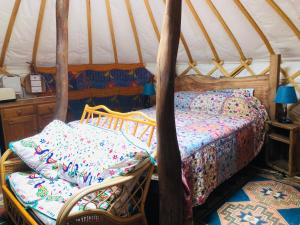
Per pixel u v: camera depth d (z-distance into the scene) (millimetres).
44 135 2055
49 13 2826
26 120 3184
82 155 1761
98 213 1406
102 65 4105
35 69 3533
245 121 2668
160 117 1520
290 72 2924
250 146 2699
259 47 2996
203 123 2604
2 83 3268
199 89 3836
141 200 1639
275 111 2965
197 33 3230
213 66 3691
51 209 1431
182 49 3713
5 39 2900
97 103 4172
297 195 2367
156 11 3016
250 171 2912
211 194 2377
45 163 1862
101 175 1532
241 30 2846
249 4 2402
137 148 1574
